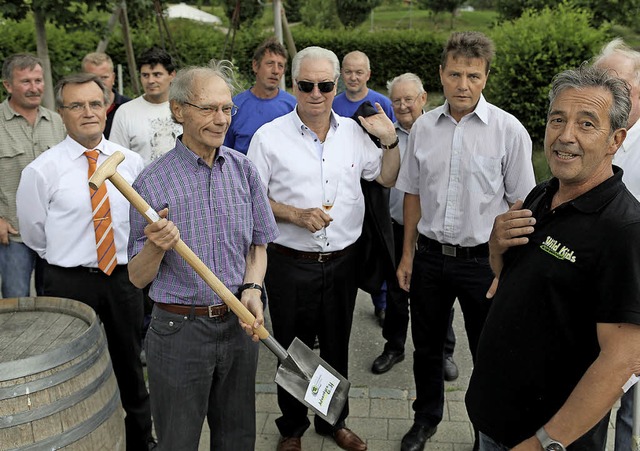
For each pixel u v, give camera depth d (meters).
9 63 3.88
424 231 3.30
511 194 3.19
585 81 1.89
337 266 3.23
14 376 2.27
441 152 3.20
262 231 2.70
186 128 2.43
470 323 3.31
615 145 1.92
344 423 3.49
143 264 2.36
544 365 1.98
